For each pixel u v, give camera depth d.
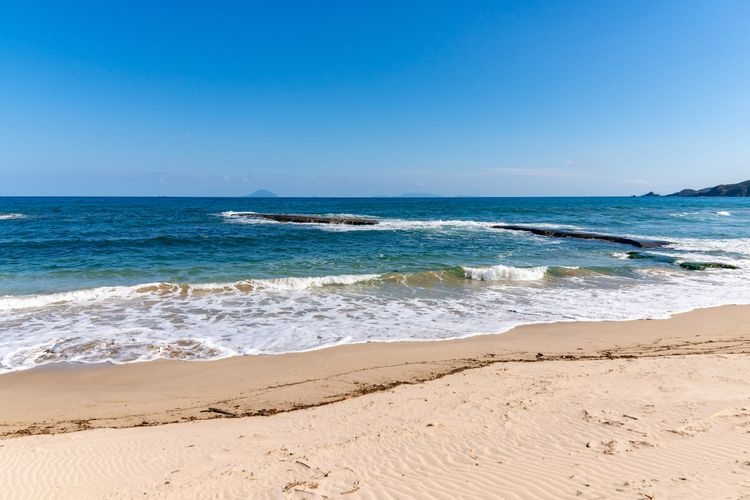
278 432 5.80
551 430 5.26
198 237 29.80
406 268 19.20
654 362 8.12
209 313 12.55
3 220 43.94
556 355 9.23
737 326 11.25
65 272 17.48
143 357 9.23
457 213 69.44
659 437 4.86
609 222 48.84
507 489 4.05
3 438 5.88
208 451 5.26
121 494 4.33
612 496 3.78
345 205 102.06
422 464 4.64
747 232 36.41
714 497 3.61
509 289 15.85
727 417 5.27
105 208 73.94
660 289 15.88
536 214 66.00
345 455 4.95
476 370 8.16
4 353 9.31
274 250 24.67
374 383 7.87
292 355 9.36
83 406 7.11
